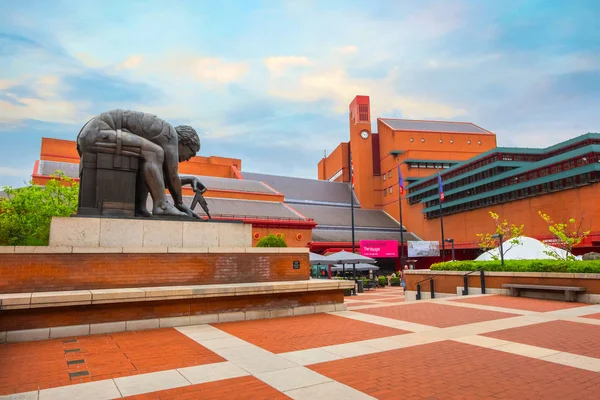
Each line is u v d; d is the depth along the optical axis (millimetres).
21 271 8672
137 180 11727
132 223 10531
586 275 14062
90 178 10734
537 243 25781
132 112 11547
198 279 10664
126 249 9836
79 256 9281
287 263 12227
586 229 38875
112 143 10852
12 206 18781
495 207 51281
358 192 81188
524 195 46719
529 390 5156
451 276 19453
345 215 72500
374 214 75812
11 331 7801
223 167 71812
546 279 15344
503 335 8547
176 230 11070
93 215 10398
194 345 7602
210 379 5559
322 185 83688
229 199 56406
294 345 7617
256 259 11688
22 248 8734
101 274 9469
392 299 23203
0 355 6828
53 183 21516
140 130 11562
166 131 11984
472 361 6500
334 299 12203
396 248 53156
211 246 11523
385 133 79750
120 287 9625
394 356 6812
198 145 13469
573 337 8344
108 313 8797
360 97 83938
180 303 9672
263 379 5562
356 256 31859
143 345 7586
